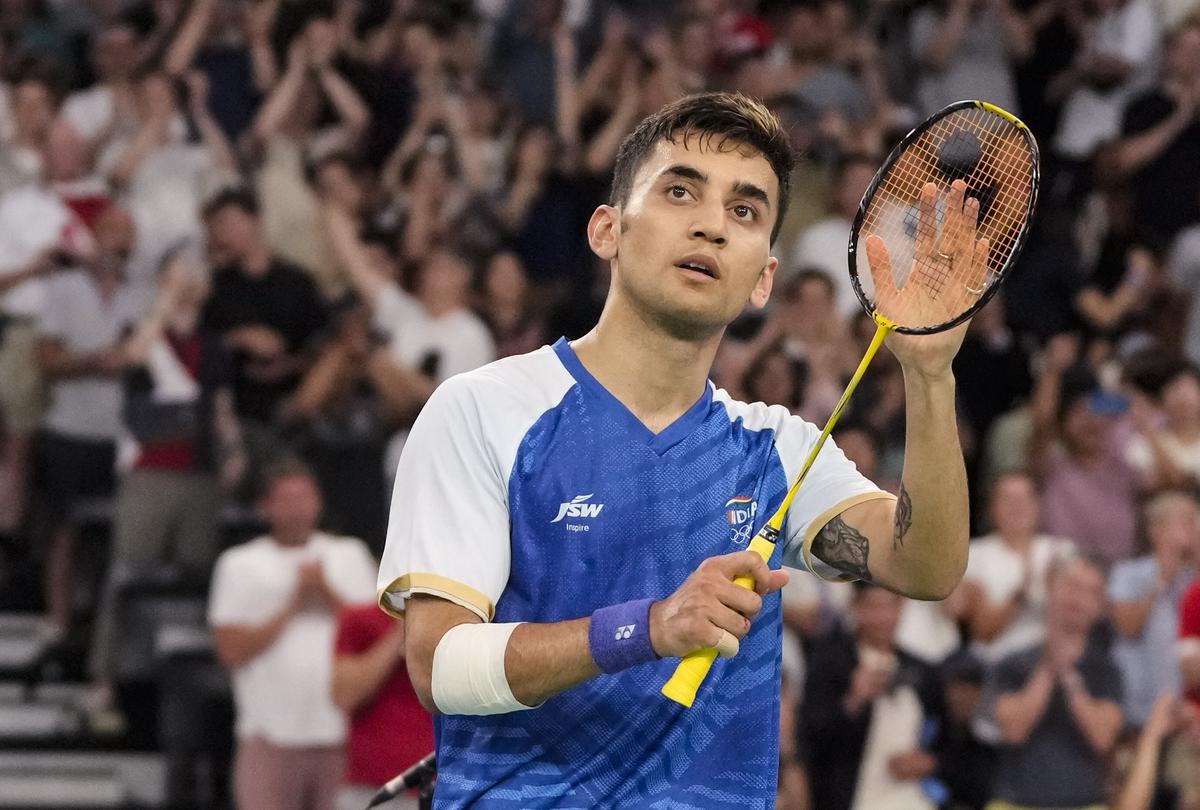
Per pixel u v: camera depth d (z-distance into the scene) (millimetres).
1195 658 19797
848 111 30266
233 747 23031
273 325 24922
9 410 25516
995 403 26094
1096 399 23578
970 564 20469
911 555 7789
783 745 17906
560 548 7539
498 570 7480
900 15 32969
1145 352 25375
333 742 19656
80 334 25156
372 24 30562
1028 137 7848
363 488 24594
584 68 32000
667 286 7566
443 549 7402
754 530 7828
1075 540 23359
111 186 27625
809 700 18875
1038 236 28828
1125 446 24531
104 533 25484
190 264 25641
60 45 32000
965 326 7539
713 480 7777
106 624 23859
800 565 8453
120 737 23844
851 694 18797
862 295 7805
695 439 7793
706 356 7801
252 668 19609
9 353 25484
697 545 7688
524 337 25734
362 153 29469
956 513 7691
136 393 24141
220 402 24406
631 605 6883
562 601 7527
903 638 20219
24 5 32094
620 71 31062
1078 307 28531
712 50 31609
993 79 32406
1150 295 29188
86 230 26531
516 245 27922
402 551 7492
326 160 27469
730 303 7633
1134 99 31094
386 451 24672
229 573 19734
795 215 27766
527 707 7125
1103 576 20547
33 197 26016
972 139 8547
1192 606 19969
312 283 25453
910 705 18828
